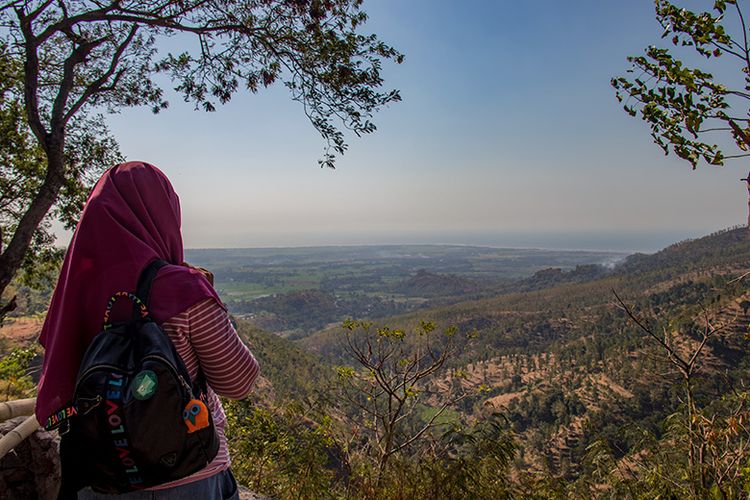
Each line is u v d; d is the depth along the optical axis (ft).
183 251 4.23
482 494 8.93
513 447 9.91
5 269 14.30
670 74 7.77
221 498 3.74
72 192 24.89
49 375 3.27
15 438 7.06
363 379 15.65
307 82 16.22
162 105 21.80
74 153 24.43
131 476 2.90
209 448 3.07
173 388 2.91
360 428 14.79
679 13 7.66
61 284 3.70
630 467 10.71
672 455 10.48
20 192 25.36
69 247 3.61
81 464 2.97
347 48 15.30
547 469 11.17
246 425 13.01
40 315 19.39
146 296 3.27
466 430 10.30
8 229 25.09
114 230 3.49
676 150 7.88
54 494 7.53
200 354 3.37
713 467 9.49
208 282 3.84
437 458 9.71
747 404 9.73
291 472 10.31
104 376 2.84
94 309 3.34
